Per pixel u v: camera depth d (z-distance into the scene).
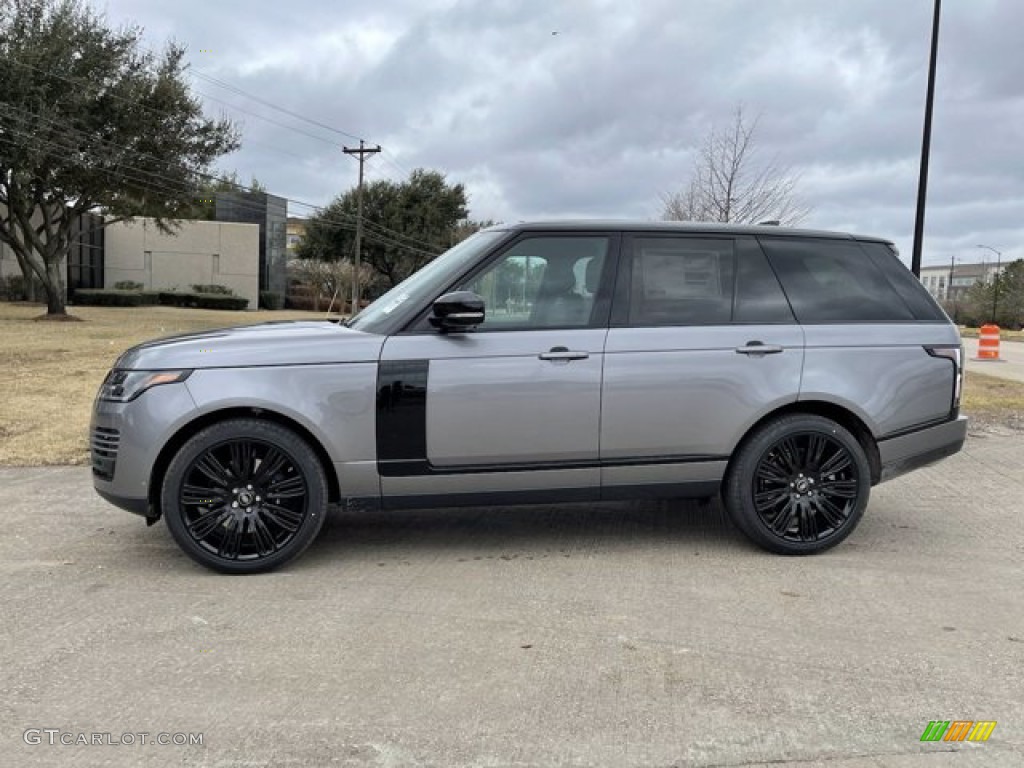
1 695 3.12
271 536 4.49
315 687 3.21
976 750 2.81
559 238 4.75
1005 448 8.30
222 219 58.91
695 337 4.71
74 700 3.09
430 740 2.84
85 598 4.11
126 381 4.39
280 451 4.41
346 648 3.55
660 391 4.65
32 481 6.53
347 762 2.71
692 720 2.99
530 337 4.57
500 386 4.50
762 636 3.71
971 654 3.54
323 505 4.50
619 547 5.02
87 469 6.96
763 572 4.57
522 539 5.17
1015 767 2.71
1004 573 4.59
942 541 5.19
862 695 3.18
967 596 4.23
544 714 3.02
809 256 5.05
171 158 27.66
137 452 4.32
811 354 4.82
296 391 4.38
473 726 2.94
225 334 4.68
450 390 4.47
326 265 64.38
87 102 25.33
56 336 20.59
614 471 4.70
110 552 4.84
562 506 5.99
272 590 4.24
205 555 4.42
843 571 4.60
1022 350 27.84
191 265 55.56
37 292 41.22
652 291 4.79
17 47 24.30
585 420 4.59
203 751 2.77
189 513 4.42
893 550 5.00
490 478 4.59
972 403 11.33
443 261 5.02
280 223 63.41
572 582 4.39
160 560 4.70
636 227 4.84
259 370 4.38
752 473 4.78
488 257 4.68
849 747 2.82
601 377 4.59
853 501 4.86
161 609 3.97
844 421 4.98
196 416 4.32
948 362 5.04
